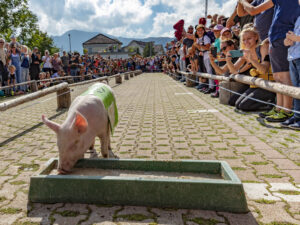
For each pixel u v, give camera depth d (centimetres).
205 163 303
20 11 3462
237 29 866
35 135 554
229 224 231
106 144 370
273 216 241
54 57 1652
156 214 248
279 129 512
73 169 320
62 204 270
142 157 402
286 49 499
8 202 279
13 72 1243
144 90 1372
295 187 292
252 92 684
